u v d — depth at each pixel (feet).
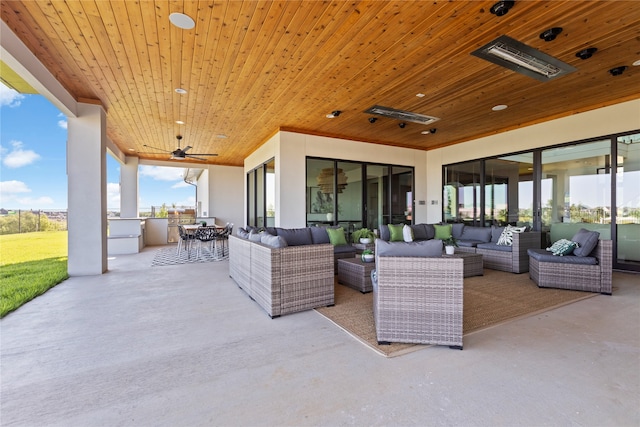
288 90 13.89
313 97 14.73
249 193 29.12
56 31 9.39
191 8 8.29
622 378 5.84
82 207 15.65
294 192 20.04
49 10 8.39
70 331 8.39
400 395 5.37
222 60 11.17
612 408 4.95
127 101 15.43
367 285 12.14
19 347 7.39
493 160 21.17
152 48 10.36
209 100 15.17
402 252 7.56
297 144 20.21
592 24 8.94
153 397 5.39
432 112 16.96
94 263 15.90
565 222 17.51
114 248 24.23
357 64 11.44
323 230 16.66
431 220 25.90
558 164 17.71
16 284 13.10
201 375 6.10
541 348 7.14
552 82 13.09
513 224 19.98
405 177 25.14
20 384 5.82
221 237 25.21
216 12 8.45
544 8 8.23
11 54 9.23
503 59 10.68
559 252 12.94
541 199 18.51
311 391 5.52
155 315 9.67
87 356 6.93
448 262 7.18
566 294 11.71
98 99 15.38
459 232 20.84
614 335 7.85
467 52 10.59
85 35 9.61
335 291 12.46
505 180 20.43
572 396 5.28
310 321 9.05
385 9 8.32
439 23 8.94
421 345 7.34
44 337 7.98
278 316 9.46
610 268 11.57
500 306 10.26
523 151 19.25
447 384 5.69
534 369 6.20
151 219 31.68
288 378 5.96
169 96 14.69
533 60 10.74
